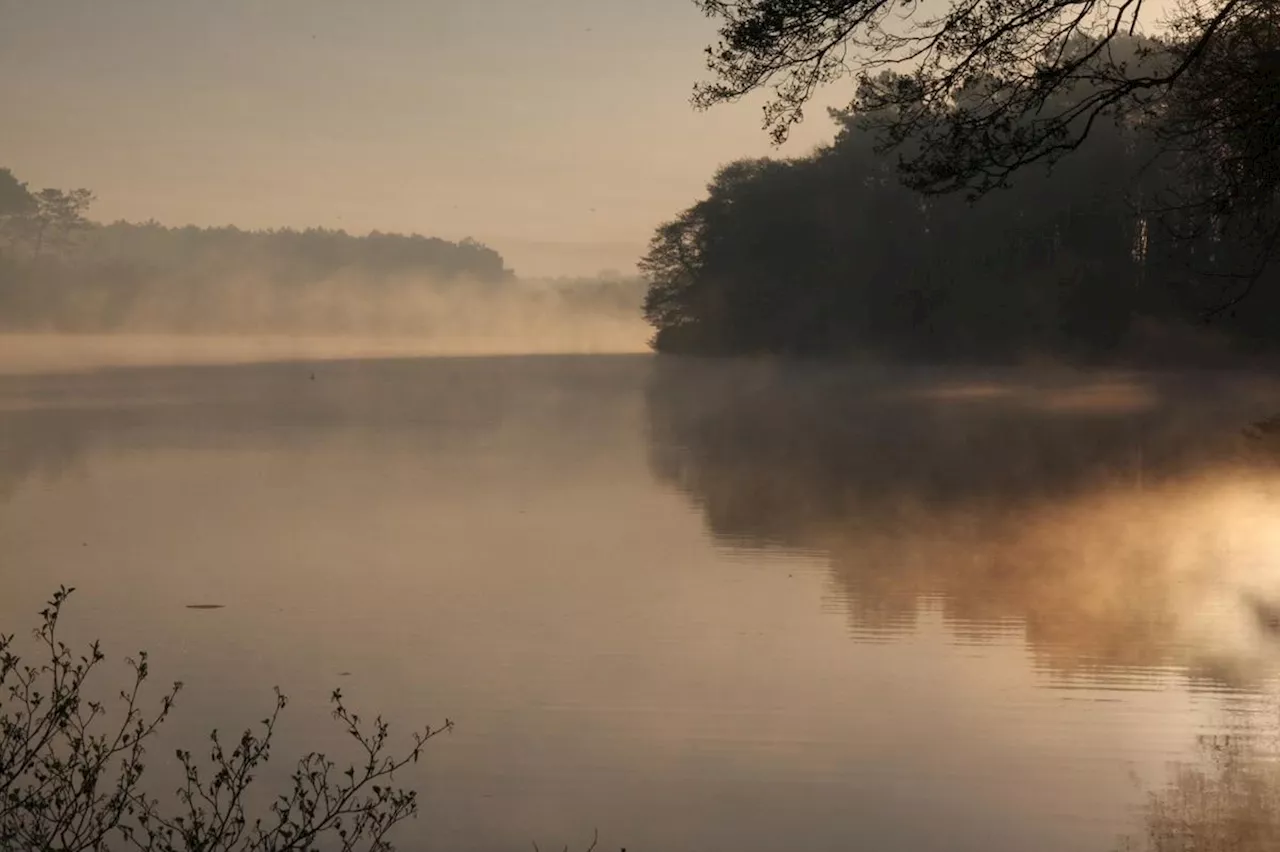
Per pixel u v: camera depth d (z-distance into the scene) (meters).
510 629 16.14
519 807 10.23
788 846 9.50
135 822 9.47
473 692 13.38
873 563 20.42
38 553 21.84
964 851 9.37
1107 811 10.03
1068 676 13.72
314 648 15.26
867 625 16.17
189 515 26.30
